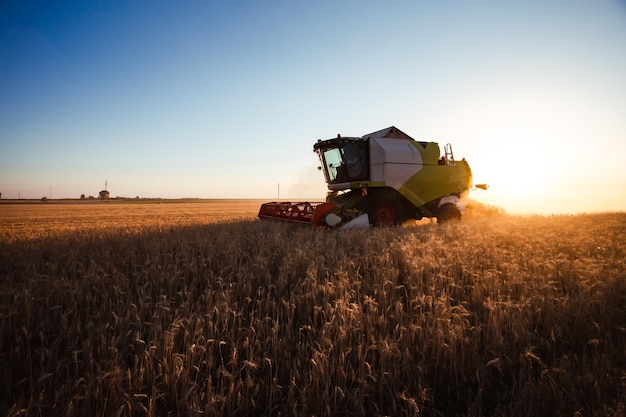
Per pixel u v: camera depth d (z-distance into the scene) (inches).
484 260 219.3
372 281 187.9
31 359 112.4
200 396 94.7
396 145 456.4
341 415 92.7
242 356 119.6
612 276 178.1
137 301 167.0
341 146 473.4
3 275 216.2
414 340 120.1
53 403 92.7
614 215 611.2
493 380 107.4
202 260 222.1
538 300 148.7
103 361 105.0
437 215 504.4
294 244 277.9
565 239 305.4
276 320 135.5
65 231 437.7
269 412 91.7
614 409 85.7
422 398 94.3
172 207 1616.6
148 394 99.3
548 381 98.9
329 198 530.0
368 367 98.6
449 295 163.2
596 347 114.0
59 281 174.7
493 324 123.6
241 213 1043.3
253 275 195.2
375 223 426.0
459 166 539.8
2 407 90.9
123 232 408.5
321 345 116.6
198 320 121.3
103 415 88.2
